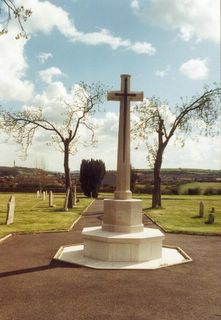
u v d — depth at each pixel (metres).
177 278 10.08
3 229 18.73
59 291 8.86
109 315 7.46
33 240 15.66
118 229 12.12
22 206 35.03
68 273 10.41
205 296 8.68
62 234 17.41
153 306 8.00
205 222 23.45
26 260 11.94
